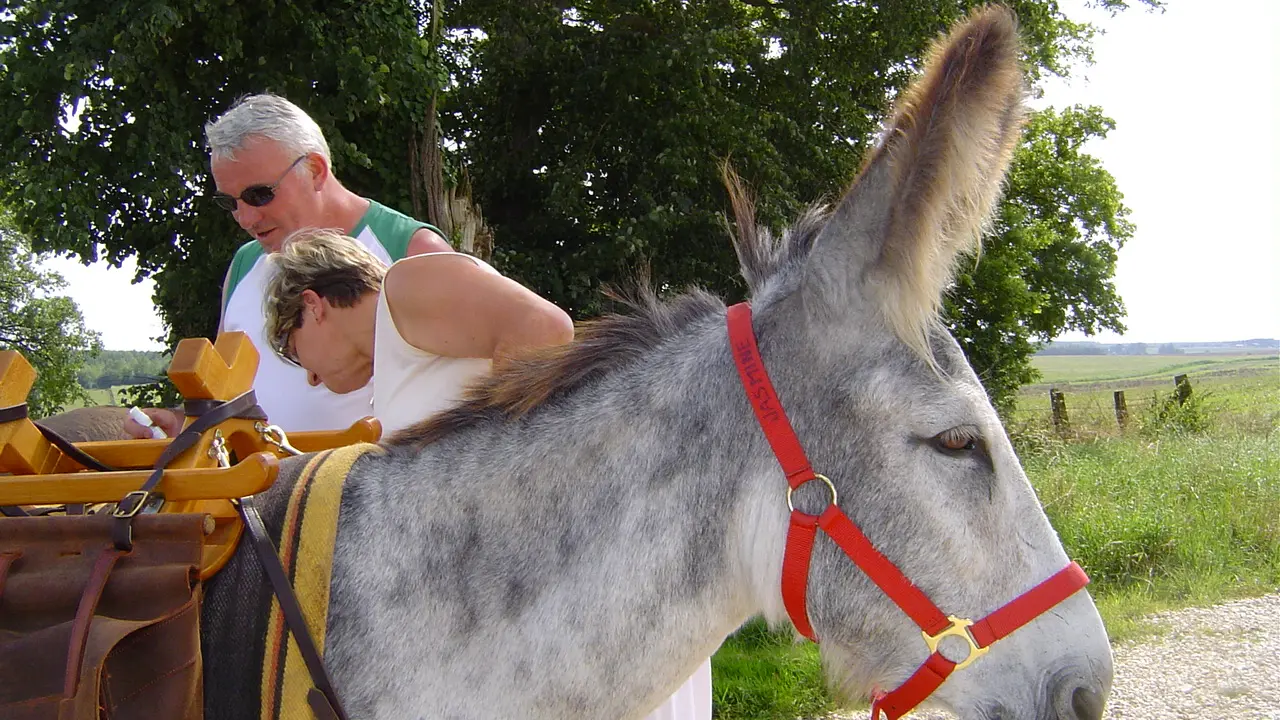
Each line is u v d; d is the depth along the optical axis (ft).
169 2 23.09
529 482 4.98
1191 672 16.99
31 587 4.31
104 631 4.11
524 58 35.27
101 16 23.02
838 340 4.85
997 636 4.70
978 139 4.56
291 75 25.98
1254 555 23.95
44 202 24.12
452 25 36.88
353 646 4.70
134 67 22.80
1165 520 24.44
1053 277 60.23
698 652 4.97
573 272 32.91
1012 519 4.86
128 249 27.94
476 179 36.29
